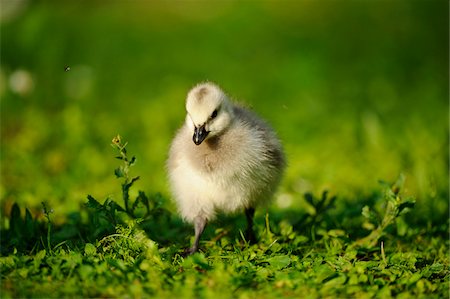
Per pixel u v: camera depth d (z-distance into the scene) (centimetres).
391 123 1723
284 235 948
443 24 2408
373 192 1068
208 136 918
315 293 748
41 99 1930
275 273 797
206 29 2666
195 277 770
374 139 1563
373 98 1944
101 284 750
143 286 748
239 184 923
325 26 2611
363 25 2544
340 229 1002
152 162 1472
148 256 830
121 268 784
